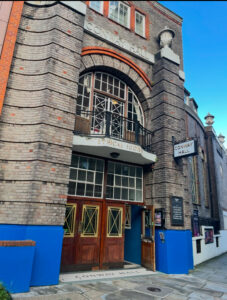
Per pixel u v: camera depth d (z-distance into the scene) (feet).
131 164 26.27
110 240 22.62
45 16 21.18
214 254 36.19
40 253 15.74
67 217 20.68
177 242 23.00
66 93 19.67
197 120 42.63
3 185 16.75
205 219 37.17
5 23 19.62
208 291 16.93
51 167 17.56
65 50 20.52
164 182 24.27
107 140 21.04
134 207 27.17
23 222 15.97
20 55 19.74
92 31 24.57
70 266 19.77
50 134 18.07
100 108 25.17
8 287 13.37
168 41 29.86
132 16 29.94
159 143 26.02
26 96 18.85
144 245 24.52
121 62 26.81
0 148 17.33
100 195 23.21
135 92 28.68
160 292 16.12
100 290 15.75
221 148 60.08
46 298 13.28
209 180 47.21
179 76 30.19
